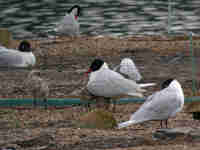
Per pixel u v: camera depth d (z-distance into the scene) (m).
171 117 11.15
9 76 16.25
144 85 13.22
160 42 20.36
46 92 12.95
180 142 9.37
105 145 9.46
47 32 24.17
